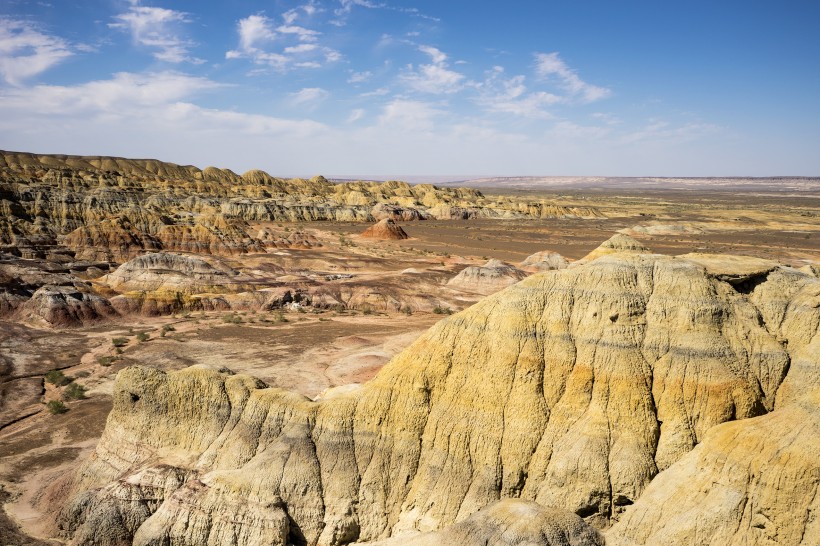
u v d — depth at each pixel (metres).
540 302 27.86
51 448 37.56
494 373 26.83
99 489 27.67
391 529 25.97
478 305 29.20
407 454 26.88
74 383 48.84
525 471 25.11
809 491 18.84
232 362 54.69
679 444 23.80
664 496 21.73
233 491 25.56
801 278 27.73
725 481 20.58
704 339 25.14
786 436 20.16
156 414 29.97
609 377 25.39
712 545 19.83
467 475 25.83
